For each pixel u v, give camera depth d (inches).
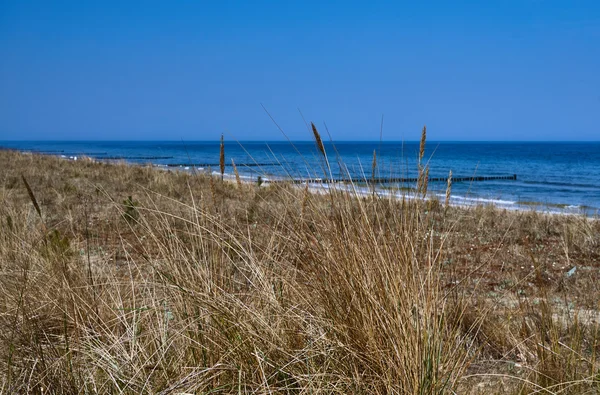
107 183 580.4
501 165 2832.2
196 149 5487.2
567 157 4020.7
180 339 116.0
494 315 157.0
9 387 99.3
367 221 109.3
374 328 101.3
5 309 134.3
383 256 107.1
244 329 108.0
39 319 131.3
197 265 119.0
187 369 107.8
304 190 116.3
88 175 678.5
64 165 861.8
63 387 103.3
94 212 356.8
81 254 210.1
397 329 99.2
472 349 135.3
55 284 144.6
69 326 128.9
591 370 120.0
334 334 106.8
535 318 156.2
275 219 131.1
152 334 119.4
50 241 194.4
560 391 107.8
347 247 109.7
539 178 1873.8
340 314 106.7
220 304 111.0
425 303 102.2
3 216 272.8
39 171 709.3
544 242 321.7
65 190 502.9
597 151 5605.3
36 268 165.0
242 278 137.8
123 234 259.1
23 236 210.2
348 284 106.3
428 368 96.8
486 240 305.6
